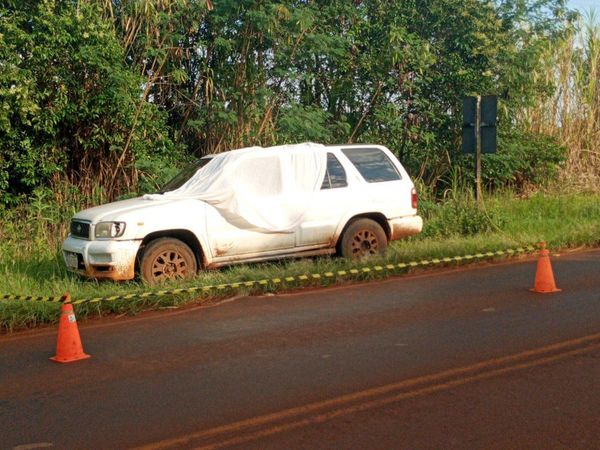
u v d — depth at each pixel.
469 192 15.75
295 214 10.46
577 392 5.22
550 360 5.98
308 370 5.91
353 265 10.09
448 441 4.43
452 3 17.38
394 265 10.01
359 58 17.02
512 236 12.81
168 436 4.65
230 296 9.02
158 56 14.52
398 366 5.94
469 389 5.34
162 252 9.52
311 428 4.70
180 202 9.75
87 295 8.61
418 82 17.14
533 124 19.88
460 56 17.88
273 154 10.55
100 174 14.09
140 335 7.32
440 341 6.66
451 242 11.69
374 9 17.53
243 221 10.08
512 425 4.65
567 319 7.33
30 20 13.04
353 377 5.70
